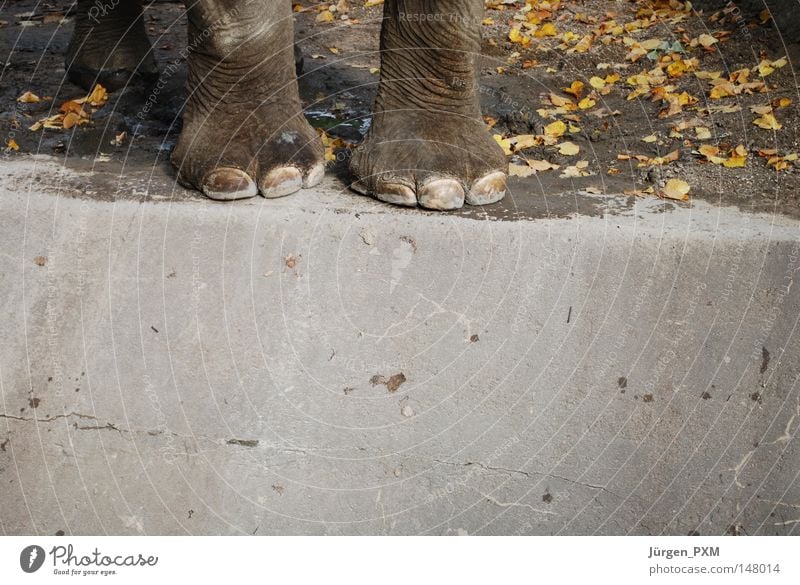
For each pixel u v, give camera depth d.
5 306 2.61
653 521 2.34
